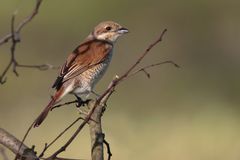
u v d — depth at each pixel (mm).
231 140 13188
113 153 12000
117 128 13664
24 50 20516
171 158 12352
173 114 15711
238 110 16016
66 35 21688
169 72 20078
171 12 22938
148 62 21875
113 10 22594
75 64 7246
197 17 22922
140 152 12164
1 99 16547
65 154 12039
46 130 13453
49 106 6242
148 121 14805
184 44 22875
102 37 7668
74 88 7184
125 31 7715
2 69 18516
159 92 18766
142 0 22828
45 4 21328
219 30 23016
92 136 5086
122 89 18234
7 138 4891
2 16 20594
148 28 23031
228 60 22578
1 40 4078
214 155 12438
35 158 4520
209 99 17812
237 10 23016
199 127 14180
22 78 17453
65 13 21438
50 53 21234
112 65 21109
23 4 20703
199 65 22172
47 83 17547
